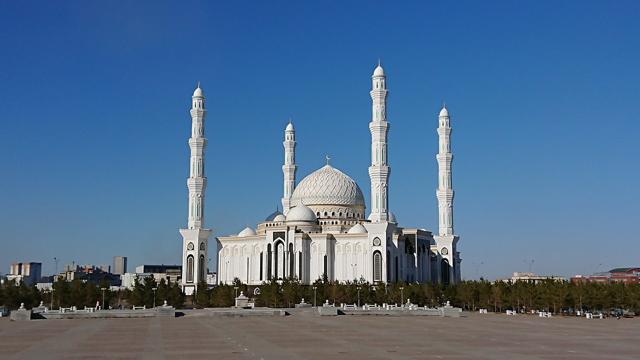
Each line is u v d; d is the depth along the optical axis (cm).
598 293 19325
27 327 13312
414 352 8431
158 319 16238
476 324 14288
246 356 8012
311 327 13075
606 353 8331
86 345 9438
